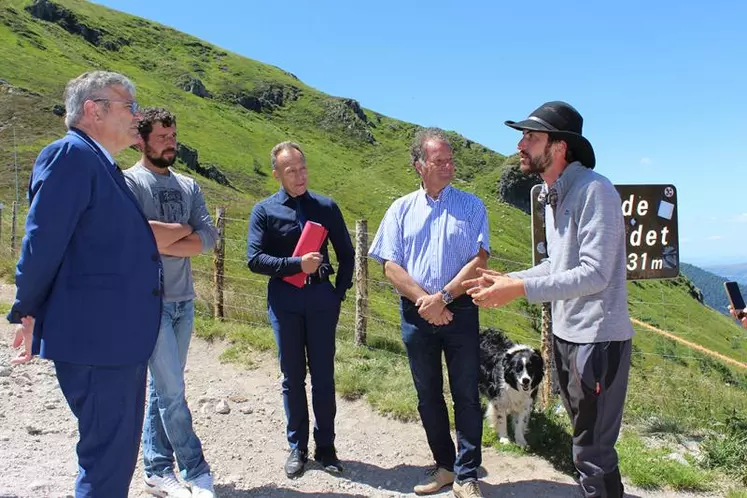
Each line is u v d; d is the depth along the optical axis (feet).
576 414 10.03
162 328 11.84
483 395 16.90
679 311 127.95
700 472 14.23
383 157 400.26
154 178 12.26
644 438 16.85
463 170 386.93
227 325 25.80
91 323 8.87
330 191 294.05
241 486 12.94
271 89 448.24
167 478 12.14
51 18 364.38
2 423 15.34
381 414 17.44
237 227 70.69
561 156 10.03
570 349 9.92
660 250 17.42
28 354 9.11
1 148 132.16
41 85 228.84
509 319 59.41
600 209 9.31
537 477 13.82
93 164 8.93
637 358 39.24
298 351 13.52
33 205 8.41
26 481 12.10
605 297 9.61
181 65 419.74
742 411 18.44
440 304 11.94
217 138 305.73
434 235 12.59
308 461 14.17
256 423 16.56
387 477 13.69
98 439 9.16
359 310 24.43
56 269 8.59
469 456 12.41
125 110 9.52
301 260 12.59
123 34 418.51
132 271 9.34
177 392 11.86
